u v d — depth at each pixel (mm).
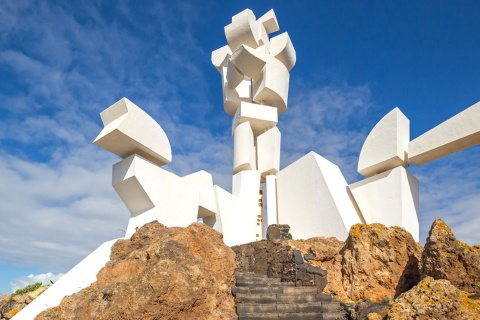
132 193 16484
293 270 13695
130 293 9867
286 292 12484
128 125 15867
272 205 21359
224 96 25375
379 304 10766
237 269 14773
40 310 11297
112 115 16578
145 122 16734
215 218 20641
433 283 8805
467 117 15633
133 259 11664
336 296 12469
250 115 23047
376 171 18578
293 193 19844
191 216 17906
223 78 25656
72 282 12156
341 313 11180
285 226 16875
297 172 19953
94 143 16062
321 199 18234
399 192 16938
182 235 12641
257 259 15148
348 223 17109
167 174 17281
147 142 16656
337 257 13648
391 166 18016
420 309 8352
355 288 12266
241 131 23125
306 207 18875
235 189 22594
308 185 19094
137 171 15977
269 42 25094
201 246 12664
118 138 15961
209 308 10500
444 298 8438
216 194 20766
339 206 17562
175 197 17359
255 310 11164
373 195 17828
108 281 11641
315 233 18047
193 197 18297
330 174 18906
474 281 9641
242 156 22719
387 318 8602
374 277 12195
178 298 9898
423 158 17203
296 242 15125
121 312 9594
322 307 11461
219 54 26391
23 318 11172
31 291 16203
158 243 11477
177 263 10641
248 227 21312
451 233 10273
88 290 11422
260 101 24344
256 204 21969
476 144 15703
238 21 23484
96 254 13305
